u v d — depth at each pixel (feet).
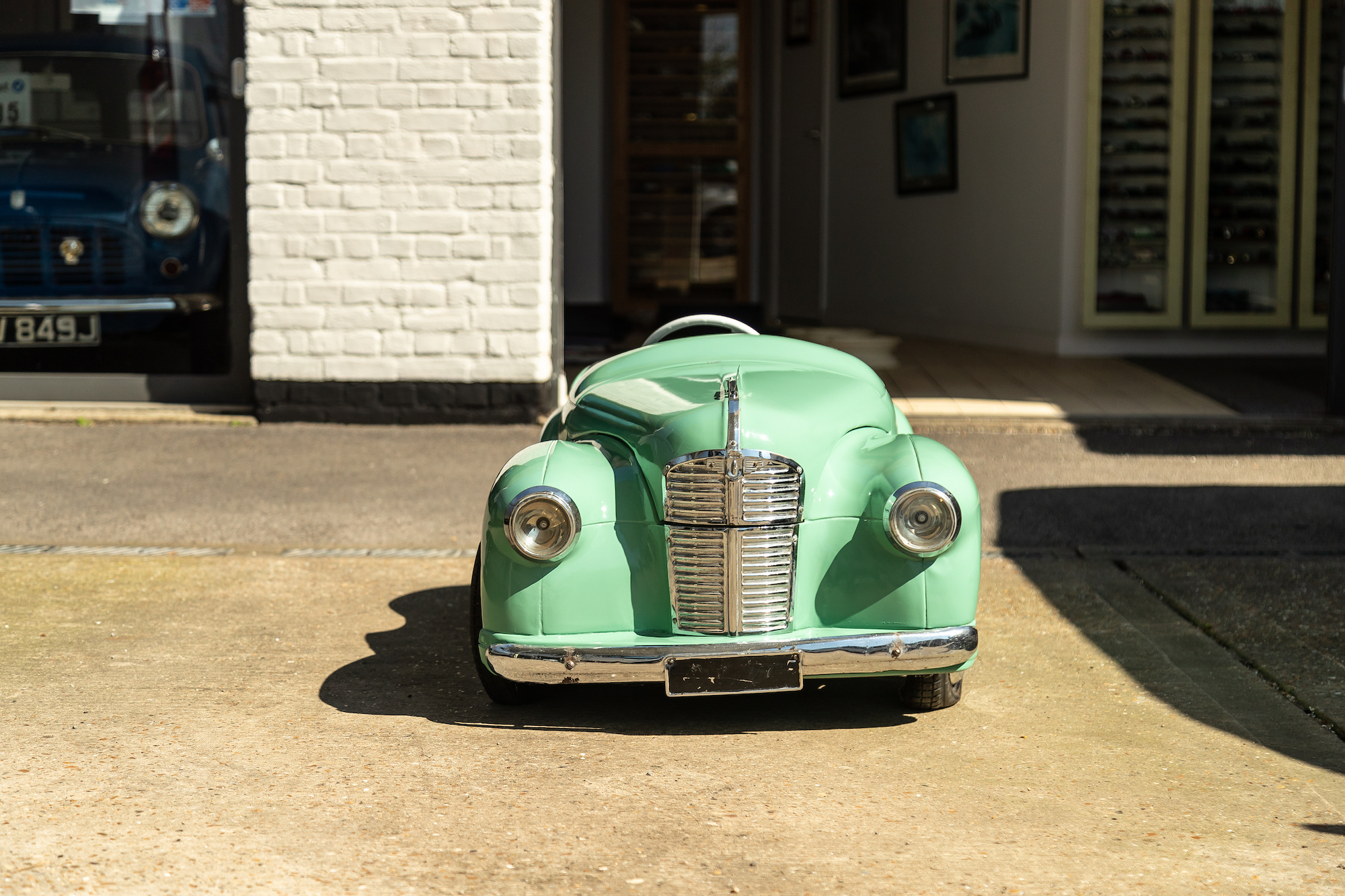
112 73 24.93
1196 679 12.54
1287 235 32.81
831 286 42.93
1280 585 15.58
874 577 10.91
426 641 13.78
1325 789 9.96
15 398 25.32
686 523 10.82
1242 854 8.82
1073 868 8.59
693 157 44.42
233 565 16.60
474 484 20.44
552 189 24.61
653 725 11.38
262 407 24.49
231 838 9.00
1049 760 10.52
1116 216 32.83
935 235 37.91
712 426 10.89
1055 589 15.60
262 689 12.21
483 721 11.45
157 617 14.44
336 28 23.65
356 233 24.07
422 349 24.31
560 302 25.64
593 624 10.84
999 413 24.52
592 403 12.16
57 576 15.96
